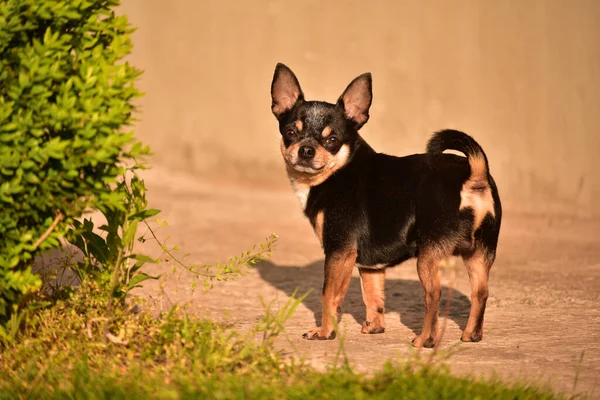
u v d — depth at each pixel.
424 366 7.34
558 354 9.19
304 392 6.82
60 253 13.67
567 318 11.23
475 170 9.29
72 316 8.68
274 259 16.36
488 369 8.48
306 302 12.33
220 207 22.80
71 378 7.35
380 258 10.06
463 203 9.43
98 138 7.72
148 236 17.89
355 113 10.64
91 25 8.17
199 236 18.41
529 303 12.30
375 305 10.38
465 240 9.50
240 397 6.66
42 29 8.12
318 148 10.16
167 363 7.80
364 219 10.05
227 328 9.94
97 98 7.70
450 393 6.80
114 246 9.01
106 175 7.98
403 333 10.34
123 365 7.90
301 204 10.53
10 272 7.78
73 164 7.62
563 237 19.59
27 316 8.43
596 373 8.41
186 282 13.27
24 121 7.51
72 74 8.08
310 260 16.41
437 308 9.50
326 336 9.91
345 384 6.97
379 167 10.29
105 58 8.09
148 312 9.20
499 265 15.98
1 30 7.62
